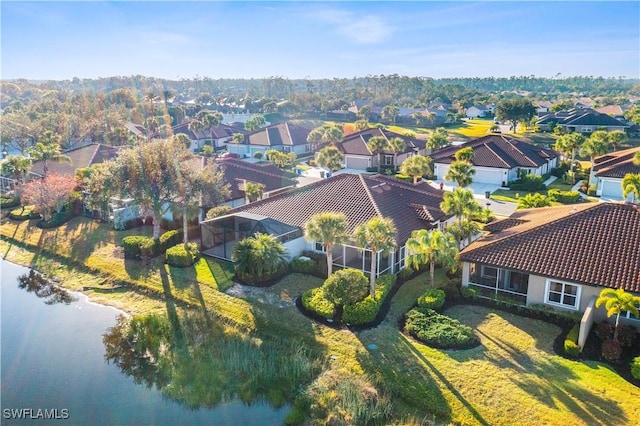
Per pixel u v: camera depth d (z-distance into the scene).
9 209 53.47
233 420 20.16
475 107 176.88
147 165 36.50
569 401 19.25
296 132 94.94
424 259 28.31
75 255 38.97
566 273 25.25
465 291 28.59
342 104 172.25
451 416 19.20
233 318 27.55
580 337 22.61
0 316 29.86
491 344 23.69
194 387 22.20
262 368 23.09
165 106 125.25
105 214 45.81
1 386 22.67
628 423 17.84
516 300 27.44
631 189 43.75
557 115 140.50
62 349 25.88
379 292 28.08
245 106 183.12
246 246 31.55
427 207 36.69
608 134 83.25
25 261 39.59
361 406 19.98
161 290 31.67
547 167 71.00
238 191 46.19
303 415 20.17
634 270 24.34
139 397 21.81
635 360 20.64
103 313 29.94
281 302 28.84
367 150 77.25
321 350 24.03
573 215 28.97
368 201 35.75
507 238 28.67
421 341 24.12
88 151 62.25
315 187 39.53
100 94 121.62
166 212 42.12
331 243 29.11
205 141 102.06
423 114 147.62
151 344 25.64
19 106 130.12
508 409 19.09
